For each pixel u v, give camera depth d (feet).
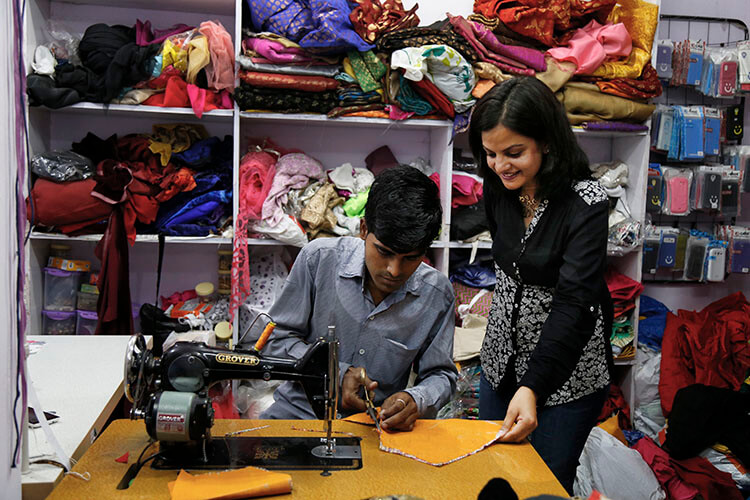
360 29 8.79
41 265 9.20
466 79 8.96
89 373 4.99
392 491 3.31
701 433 8.51
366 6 8.93
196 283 10.28
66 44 8.66
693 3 11.36
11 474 3.08
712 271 10.81
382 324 4.93
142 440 3.85
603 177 10.26
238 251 8.85
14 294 3.08
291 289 5.02
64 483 3.30
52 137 9.51
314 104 8.82
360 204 9.43
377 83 9.01
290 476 3.40
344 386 4.34
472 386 8.94
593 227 4.81
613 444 8.13
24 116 3.11
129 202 8.61
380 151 10.30
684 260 10.96
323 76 8.89
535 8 9.25
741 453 8.47
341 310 4.97
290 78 8.64
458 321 9.82
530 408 4.27
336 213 9.37
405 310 4.93
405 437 4.00
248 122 10.01
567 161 4.75
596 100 9.68
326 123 9.97
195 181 9.05
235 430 4.10
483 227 9.60
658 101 11.28
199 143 9.17
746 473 8.41
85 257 9.86
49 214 8.35
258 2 8.66
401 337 5.00
